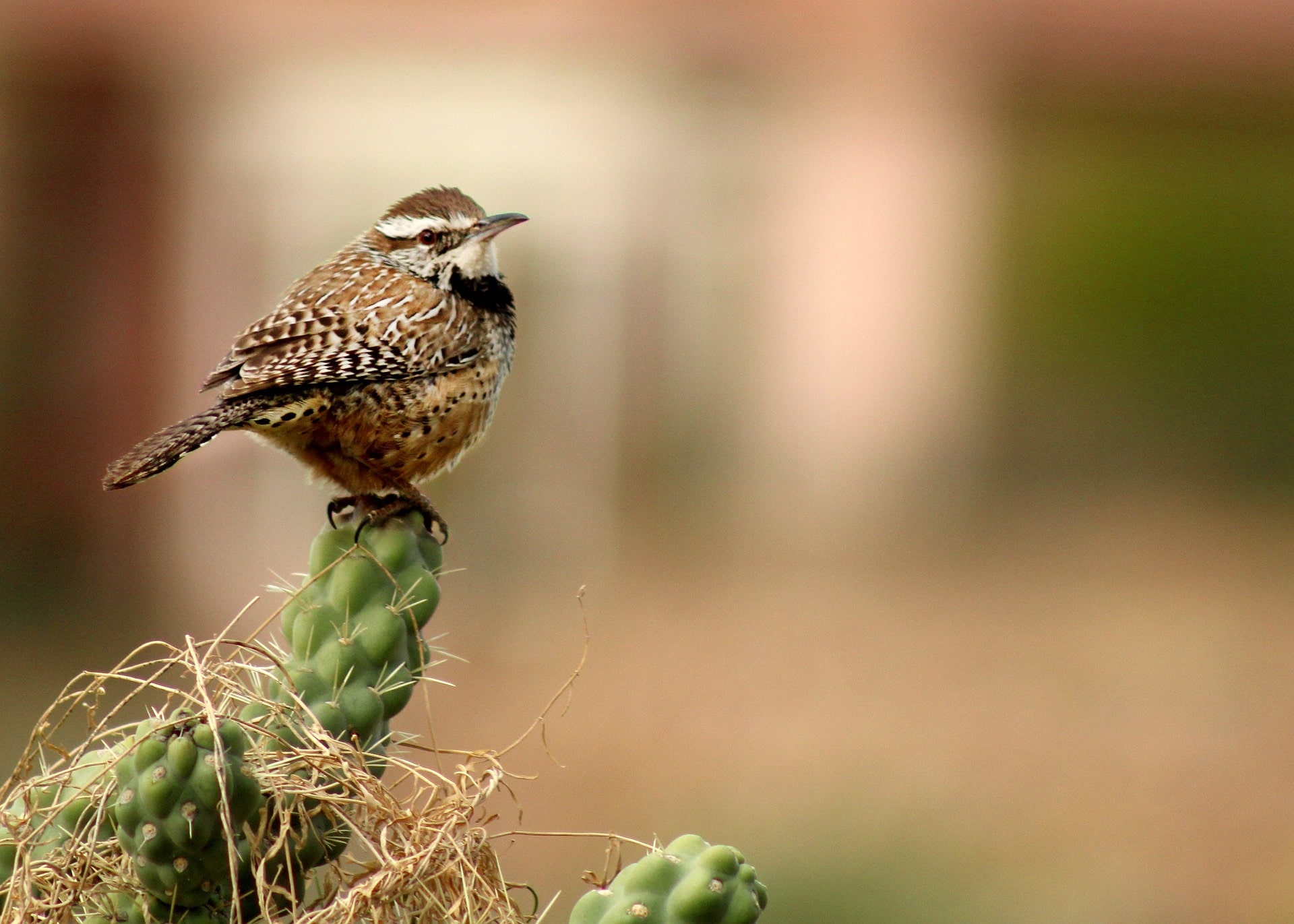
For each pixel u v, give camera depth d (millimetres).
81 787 3328
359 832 3254
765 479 18719
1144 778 10664
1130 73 18766
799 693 12594
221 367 5188
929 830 9133
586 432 17688
